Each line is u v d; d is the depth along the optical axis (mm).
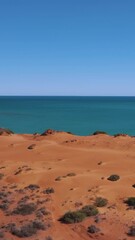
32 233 26031
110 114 178875
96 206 31156
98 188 35562
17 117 157250
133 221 27938
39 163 47781
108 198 33094
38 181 39375
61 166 45812
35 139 65375
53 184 37594
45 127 120000
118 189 35188
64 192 35031
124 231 26328
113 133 105312
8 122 135625
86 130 112312
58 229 26953
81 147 57156
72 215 28328
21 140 64875
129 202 31609
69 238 25500
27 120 143500
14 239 25234
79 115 171500
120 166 44875
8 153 54875
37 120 143750
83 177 39344
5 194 34875
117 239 25125
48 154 52906
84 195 33906
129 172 42094
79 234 26125
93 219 28359
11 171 44094
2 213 30250
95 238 25484
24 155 53188
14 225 27422
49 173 41719
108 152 52281
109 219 28359
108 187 35875
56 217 29328
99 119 149375
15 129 114938
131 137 61844
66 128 117312
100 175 40625
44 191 35625
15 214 29828
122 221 27953
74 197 33531
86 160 48594
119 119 149250
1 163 48812
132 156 49781
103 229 26719
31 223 27578
